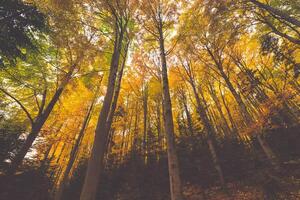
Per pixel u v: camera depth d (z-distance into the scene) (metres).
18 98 12.03
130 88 19.42
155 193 13.16
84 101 16.64
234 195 10.77
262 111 15.45
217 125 23.27
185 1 11.29
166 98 7.73
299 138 14.74
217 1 11.39
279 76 20.02
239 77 17.75
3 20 6.60
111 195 13.80
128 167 15.98
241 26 12.66
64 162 19.86
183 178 14.23
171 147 6.47
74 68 11.68
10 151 10.13
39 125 10.39
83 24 10.12
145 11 10.12
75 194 14.95
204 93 22.28
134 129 20.27
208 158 14.99
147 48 13.11
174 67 17.44
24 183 11.02
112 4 9.49
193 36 14.51
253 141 16.30
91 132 20.00
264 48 16.30
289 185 9.28
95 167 6.30
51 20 9.44
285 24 12.85
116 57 9.36
